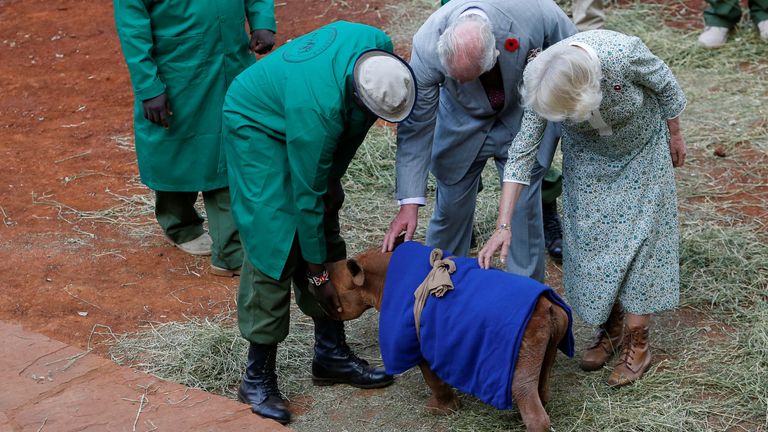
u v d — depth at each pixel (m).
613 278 5.63
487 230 7.89
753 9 11.19
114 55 12.05
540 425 5.04
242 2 7.19
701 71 10.63
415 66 5.75
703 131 9.30
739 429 5.45
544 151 6.12
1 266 7.58
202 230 7.91
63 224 8.26
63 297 7.14
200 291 7.23
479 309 4.99
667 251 5.66
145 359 6.37
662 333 6.41
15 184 8.99
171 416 5.48
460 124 6.11
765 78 10.34
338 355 6.02
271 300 5.53
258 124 5.29
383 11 12.55
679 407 5.60
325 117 4.96
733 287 6.83
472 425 5.58
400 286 5.33
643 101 5.36
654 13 12.08
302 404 5.96
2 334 6.34
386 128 9.65
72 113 10.59
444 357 5.12
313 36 5.31
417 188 5.93
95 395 5.69
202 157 7.20
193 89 7.07
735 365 5.98
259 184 5.32
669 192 5.62
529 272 6.48
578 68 4.80
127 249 7.88
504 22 5.63
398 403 5.90
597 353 6.06
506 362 4.92
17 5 13.63
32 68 11.77
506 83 5.84
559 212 8.12
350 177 8.77
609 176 5.57
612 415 5.56
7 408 5.55
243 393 5.81
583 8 11.02
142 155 7.32
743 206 7.99
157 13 6.93
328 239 6.05
